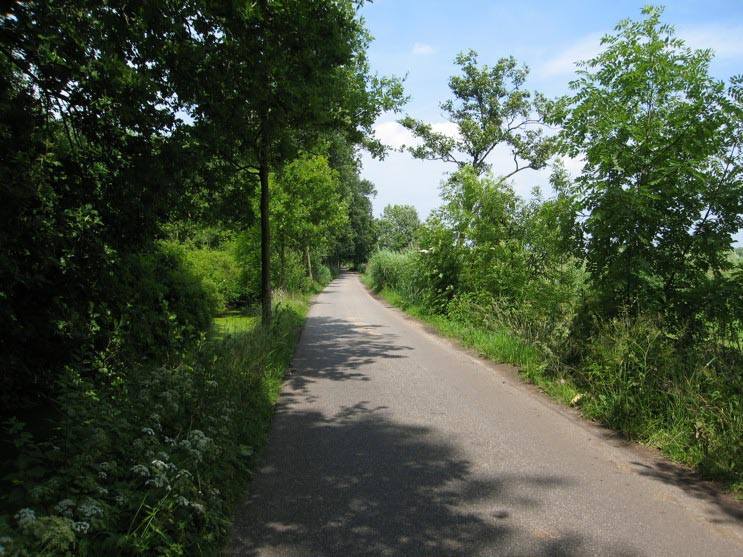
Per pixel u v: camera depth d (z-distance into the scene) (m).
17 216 4.75
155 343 7.29
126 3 5.35
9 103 5.39
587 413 6.21
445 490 4.16
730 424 4.70
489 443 5.30
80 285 5.67
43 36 5.70
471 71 27.83
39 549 2.23
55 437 3.34
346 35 7.84
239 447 4.77
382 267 33.72
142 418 4.02
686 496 4.05
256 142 9.61
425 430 5.73
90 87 6.17
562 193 8.32
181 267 9.67
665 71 6.85
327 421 6.09
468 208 16.27
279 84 7.63
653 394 5.68
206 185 9.05
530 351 9.35
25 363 5.28
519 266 13.70
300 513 3.77
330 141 15.69
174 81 6.49
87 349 5.41
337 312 21.36
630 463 4.75
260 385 6.94
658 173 6.94
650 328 6.24
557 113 7.67
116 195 6.08
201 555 3.06
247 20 6.35
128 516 2.94
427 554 3.21
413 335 14.10
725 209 6.65
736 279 6.54
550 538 3.40
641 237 6.90
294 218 22.03
